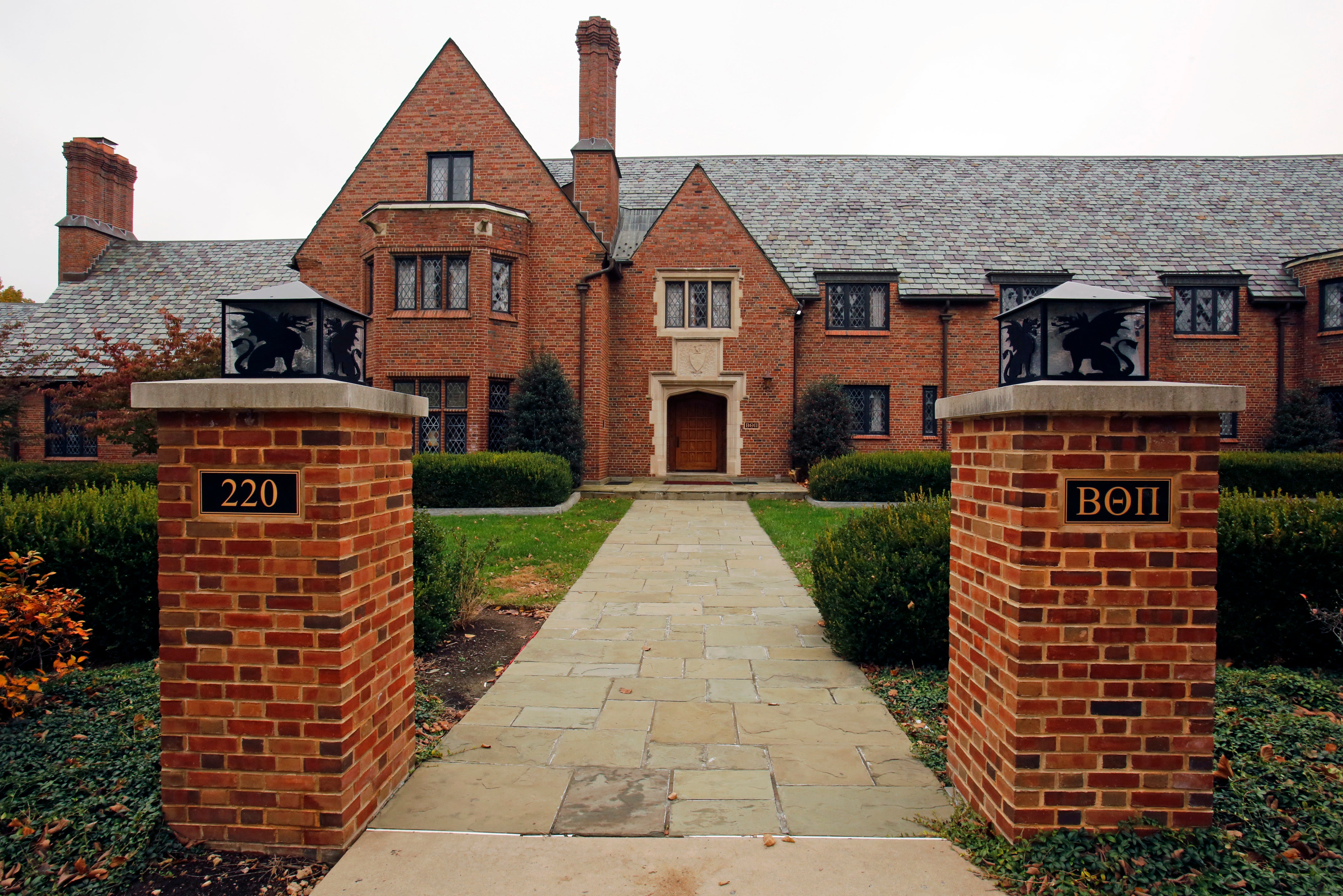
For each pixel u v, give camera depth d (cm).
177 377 1504
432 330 1577
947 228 2022
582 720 428
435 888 268
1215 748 352
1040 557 276
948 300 1848
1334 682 473
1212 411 273
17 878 269
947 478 1429
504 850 293
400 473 350
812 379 1880
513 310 1661
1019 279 1875
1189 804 281
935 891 265
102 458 1939
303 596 287
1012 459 283
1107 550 277
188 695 294
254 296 297
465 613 621
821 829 308
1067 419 276
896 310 1881
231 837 294
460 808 325
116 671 480
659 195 2128
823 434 1728
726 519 1294
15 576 443
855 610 517
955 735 347
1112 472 277
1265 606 521
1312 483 1514
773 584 790
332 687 287
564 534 1109
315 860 289
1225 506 558
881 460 1449
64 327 2039
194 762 294
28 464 1556
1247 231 1992
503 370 1630
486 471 1363
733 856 288
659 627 627
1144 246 1962
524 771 362
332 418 284
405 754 354
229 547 290
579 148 1783
